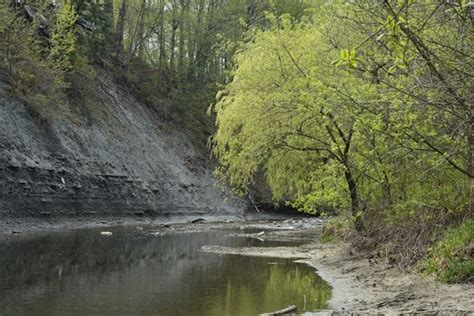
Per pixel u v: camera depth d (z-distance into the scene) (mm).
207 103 53000
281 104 19891
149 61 55656
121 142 38094
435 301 10422
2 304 10242
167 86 51031
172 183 40906
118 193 34625
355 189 17797
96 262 16047
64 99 34688
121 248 20031
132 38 50906
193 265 16062
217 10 54812
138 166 38219
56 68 33188
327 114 16281
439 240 13391
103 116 38188
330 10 16594
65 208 29672
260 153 21094
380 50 11133
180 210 40031
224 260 17344
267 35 21000
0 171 25797
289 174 21578
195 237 25859
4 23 29547
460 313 9398
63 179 30125
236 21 53531
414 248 13969
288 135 20344
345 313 9844
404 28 6438
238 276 14203
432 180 13383
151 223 35219
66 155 31297
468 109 7289
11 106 28984
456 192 13320
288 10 48531
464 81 7250
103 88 41219
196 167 45469
